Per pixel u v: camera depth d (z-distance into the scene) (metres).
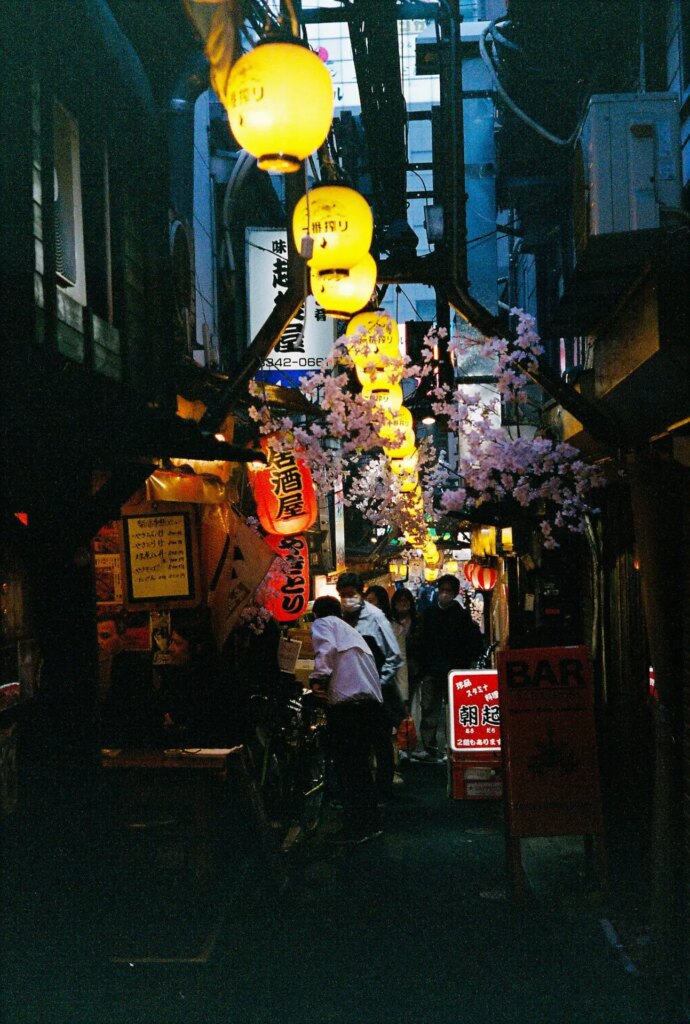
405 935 6.78
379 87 10.18
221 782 7.48
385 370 9.64
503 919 7.09
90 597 6.50
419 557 26.31
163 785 7.16
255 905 7.40
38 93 5.77
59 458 5.98
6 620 5.56
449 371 11.12
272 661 9.98
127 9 8.39
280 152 4.71
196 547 8.64
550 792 7.44
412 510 14.03
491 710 9.96
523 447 9.88
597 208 6.69
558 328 8.67
